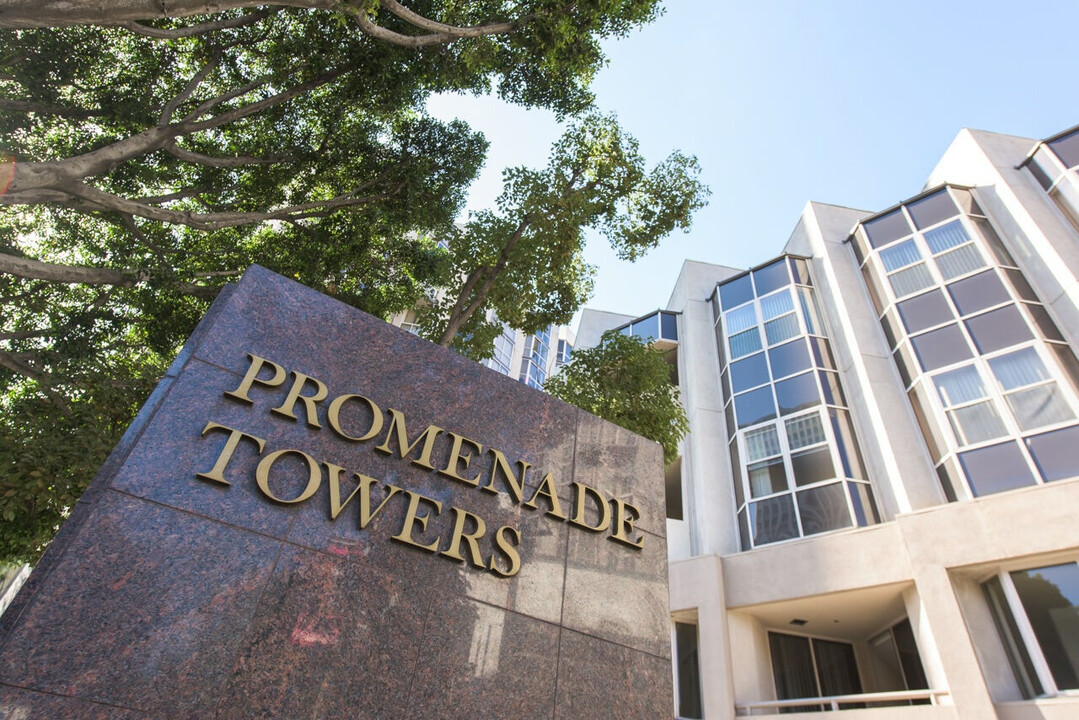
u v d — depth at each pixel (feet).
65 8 18.52
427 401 17.10
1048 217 47.24
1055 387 38.75
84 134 35.29
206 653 10.94
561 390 31.60
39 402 27.73
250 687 11.00
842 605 39.73
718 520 49.37
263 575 12.26
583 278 39.11
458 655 13.60
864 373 48.44
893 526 37.91
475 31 30.27
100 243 36.81
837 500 43.73
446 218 41.19
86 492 11.93
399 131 41.78
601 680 15.38
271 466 13.58
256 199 40.16
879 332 51.70
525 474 17.63
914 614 35.60
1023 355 41.34
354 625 12.69
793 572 40.65
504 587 15.28
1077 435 36.24
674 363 68.49
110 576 10.80
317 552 13.12
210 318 14.94
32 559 26.68
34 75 32.45
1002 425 39.47
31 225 35.65
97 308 32.53
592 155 37.55
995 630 32.60
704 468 52.54
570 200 34.12
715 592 42.50
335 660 12.08
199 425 13.26
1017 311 43.27
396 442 15.84
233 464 13.20
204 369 14.01
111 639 10.29
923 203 54.24
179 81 38.68
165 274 30.66
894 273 52.26
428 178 40.75
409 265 41.86
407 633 13.23
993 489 37.73
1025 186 50.26
